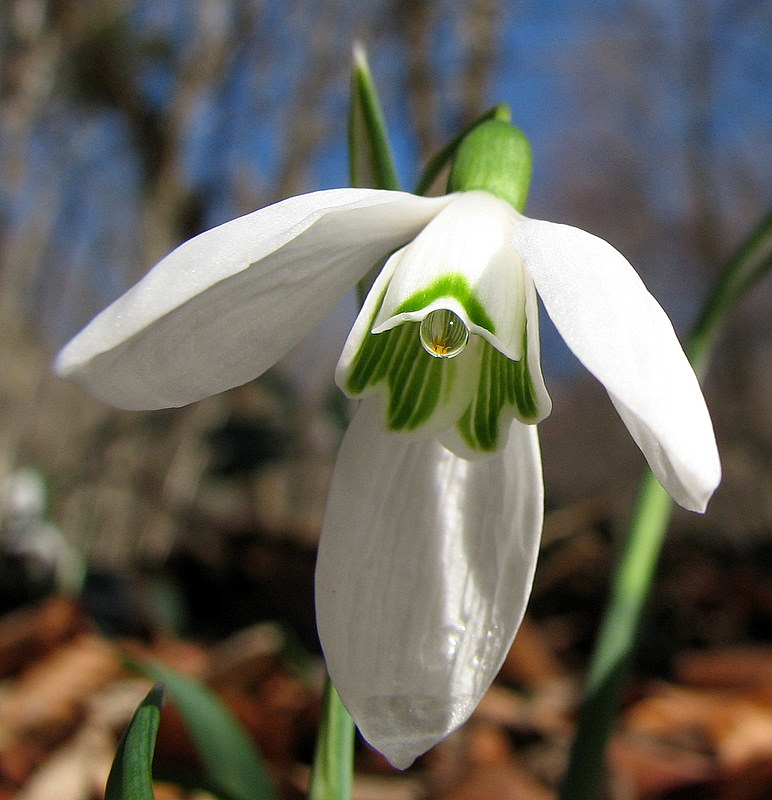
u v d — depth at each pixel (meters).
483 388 0.05
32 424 0.28
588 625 0.23
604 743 0.07
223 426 0.26
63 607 0.15
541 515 0.05
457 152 0.06
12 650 0.15
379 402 0.05
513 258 0.05
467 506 0.06
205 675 0.15
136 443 0.26
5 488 0.22
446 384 0.05
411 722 0.05
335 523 0.05
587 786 0.07
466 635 0.05
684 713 0.14
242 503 0.35
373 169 0.06
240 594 0.22
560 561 0.23
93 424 0.28
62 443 0.28
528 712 0.14
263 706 0.12
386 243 0.05
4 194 0.26
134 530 0.27
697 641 0.23
